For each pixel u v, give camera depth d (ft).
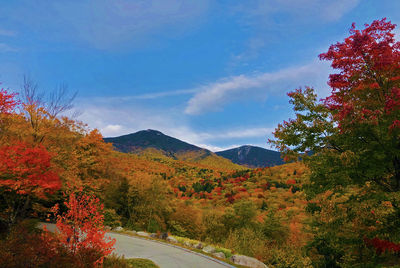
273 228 98.37
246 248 60.23
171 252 41.37
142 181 95.35
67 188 53.52
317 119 37.68
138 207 91.30
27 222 40.63
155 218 93.45
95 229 24.26
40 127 46.93
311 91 39.81
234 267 35.17
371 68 34.63
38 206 51.85
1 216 39.91
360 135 33.76
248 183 373.61
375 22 34.47
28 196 40.24
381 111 32.17
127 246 43.73
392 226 34.35
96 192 77.51
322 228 40.96
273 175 416.67
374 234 35.50
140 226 86.33
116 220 71.41
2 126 42.65
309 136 37.68
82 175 81.66
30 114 46.42
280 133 39.96
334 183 36.47
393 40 33.19
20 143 37.96
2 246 19.52
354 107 32.48
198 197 322.96
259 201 237.04
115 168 101.81
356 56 35.24
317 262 46.14
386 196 32.40
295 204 209.36
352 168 33.37
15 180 36.68
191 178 572.92
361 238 39.29
